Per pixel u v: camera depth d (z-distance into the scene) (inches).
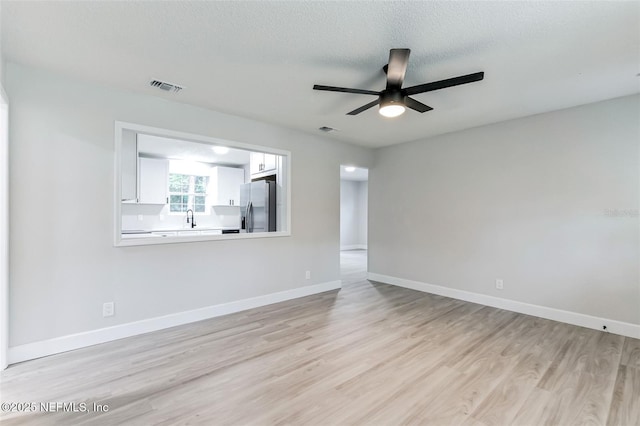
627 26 74.2
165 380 85.4
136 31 78.0
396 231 201.3
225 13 70.7
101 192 110.1
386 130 168.2
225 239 142.6
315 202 180.4
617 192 120.1
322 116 144.6
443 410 73.3
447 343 110.4
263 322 131.4
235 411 72.3
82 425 67.4
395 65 79.1
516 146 146.9
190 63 94.7
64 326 103.0
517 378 87.2
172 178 265.0
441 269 177.0
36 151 98.3
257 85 110.2
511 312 145.8
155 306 122.1
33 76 97.8
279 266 163.3
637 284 115.7
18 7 67.8
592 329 124.0
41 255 99.0
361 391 80.8
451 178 172.6
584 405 75.1
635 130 116.3
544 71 97.6
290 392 80.1
